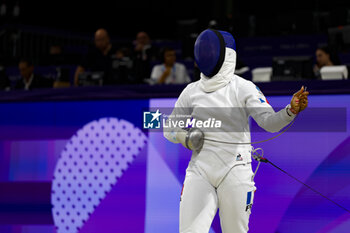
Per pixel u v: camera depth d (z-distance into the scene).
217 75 7.79
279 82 10.05
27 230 11.54
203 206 7.51
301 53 22.44
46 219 11.43
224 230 7.75
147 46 18.11
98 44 17.42
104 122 11.14
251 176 7.75
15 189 11.68
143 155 10.82
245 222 7.65
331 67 12.33
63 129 11.43
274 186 10.02
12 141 11.77
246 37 23.11
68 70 16.22
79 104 11.34
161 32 37.91
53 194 11.42
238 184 7.50
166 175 10.64
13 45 26.58
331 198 9.70
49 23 32.59
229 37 7.98
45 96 11.56
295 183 9.91
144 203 10.74
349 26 18.30
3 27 27.19
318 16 25.05
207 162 7.63
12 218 11.62
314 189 9.79
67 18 33.84
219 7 33.72
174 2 37.97
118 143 11.02
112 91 11.07
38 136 11.59
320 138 9.80
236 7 36.22
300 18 23.52
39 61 23.41
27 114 11.71
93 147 11.20
